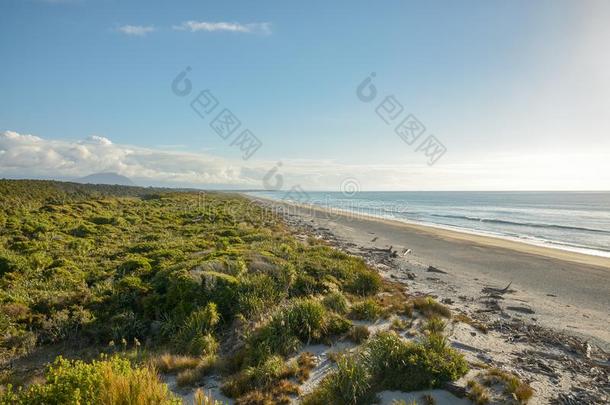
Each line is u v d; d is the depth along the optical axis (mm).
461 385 8062
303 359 9586
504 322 13578
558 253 30656
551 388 8578
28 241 23234
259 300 12625
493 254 29562
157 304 12633
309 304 11500
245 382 8422
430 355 8719
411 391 7969
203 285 13125
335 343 10656
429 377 8195
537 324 13695
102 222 34000
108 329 11359
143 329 11586
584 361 10430
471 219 65375
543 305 16250
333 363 9484
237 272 14781
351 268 18266
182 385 8578
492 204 119188
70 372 6324
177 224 36375
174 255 19500
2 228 27531
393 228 48406
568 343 11703
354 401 7492
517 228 50875
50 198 54562
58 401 6016
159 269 16359
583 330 13234
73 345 10812
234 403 7844
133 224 34406
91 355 10219
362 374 8016
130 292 13547
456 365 8641
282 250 21375
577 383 8953
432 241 36625
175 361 9469
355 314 12609
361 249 30156
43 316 11672
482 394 7719
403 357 8664
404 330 11648
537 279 21281
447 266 24594
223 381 8727
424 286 18719
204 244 23641
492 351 10703
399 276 20719
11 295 13125
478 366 9289
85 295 13172
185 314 11930
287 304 12820
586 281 20938
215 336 11148
